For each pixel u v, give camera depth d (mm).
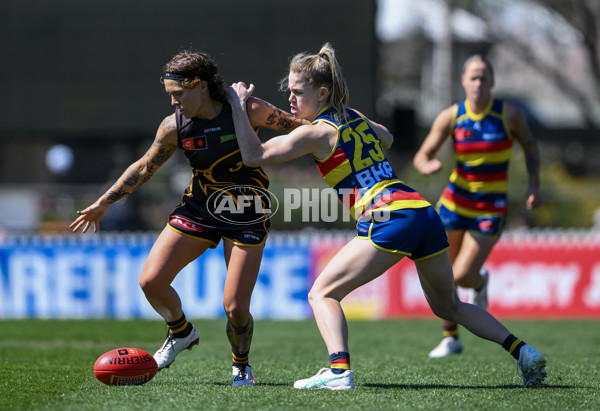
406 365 20094
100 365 15336
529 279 35062
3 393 14875
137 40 53812
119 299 35938
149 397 14102
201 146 14664
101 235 38500
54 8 54750
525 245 35094
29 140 56812
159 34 53469
